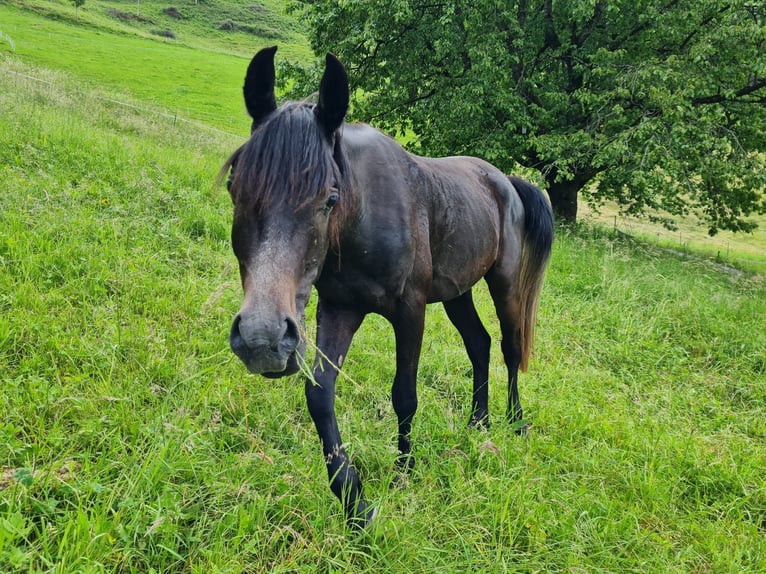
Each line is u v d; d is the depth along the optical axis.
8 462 2.33
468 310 3.80
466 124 11.05
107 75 26.20
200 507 2.34
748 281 10.49
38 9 46.22
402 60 11.60
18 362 3.12
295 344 1.86
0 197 5.00
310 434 3.09
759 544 2.76
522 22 11.68
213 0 82.75
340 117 2.15
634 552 2.61
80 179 6.09
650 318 6.43
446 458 2.99
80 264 4.27
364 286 2.55
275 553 2.22
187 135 11.88
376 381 3.82
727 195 13.23
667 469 3.34
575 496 2.89
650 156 9.59
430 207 2.93
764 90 11.68
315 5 11.80
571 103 11.88
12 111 7.94
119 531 1.98
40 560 1.89
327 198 2.00
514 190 4.02
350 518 2.38
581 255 8.77
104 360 3.22
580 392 4.29
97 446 2.50
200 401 3.05
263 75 2.24
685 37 11.56
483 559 2.33
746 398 4.84
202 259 5.18
